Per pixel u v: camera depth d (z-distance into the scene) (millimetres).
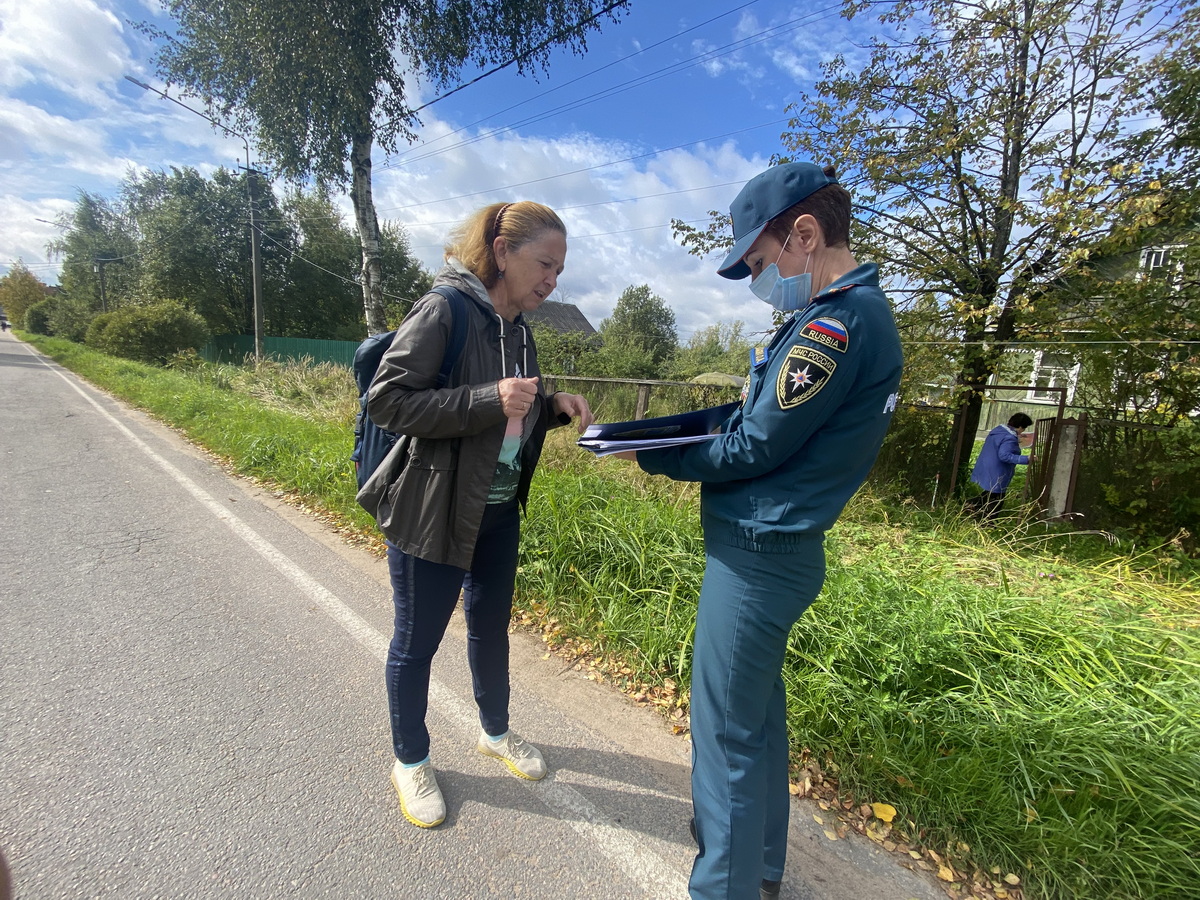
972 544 4578
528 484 1835
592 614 3012
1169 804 1623
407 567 1592
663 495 4395
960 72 5895
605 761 2068
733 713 1288
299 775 1864
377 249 11344
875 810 1845
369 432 1664
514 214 1522
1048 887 1595
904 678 2217
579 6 10078
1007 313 6023
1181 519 5273
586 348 20438
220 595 3129
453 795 1837
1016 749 1853
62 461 5898
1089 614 2756
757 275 1337
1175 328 5223
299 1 8930
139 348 19281
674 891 1563
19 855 1512
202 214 25750
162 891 1440
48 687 2244
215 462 6332
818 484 1187
